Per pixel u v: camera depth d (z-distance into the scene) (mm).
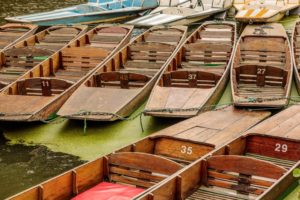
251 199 7098
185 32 15602
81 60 13375
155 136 8492
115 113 9742
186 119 9922
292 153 8375
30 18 18922
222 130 9234
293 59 12344
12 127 10289
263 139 8547
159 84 11227
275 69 11875
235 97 10477
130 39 15656
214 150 7723
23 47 14062
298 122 9523
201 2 21094
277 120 9625
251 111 10250
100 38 15664
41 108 9914
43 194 6508
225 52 13547
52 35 16203
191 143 8352
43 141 9703
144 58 13742
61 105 10586
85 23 19984
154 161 7297
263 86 11984
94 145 9477
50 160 8992
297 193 7262
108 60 12656
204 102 10109
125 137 9750
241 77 12203
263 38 14562
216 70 12867
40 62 13164
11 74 13258
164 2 21734
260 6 20844
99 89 10812
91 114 9703
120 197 6879
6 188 8109
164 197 6633
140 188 7309
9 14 25172
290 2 21641
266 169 7105
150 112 9688
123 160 7457
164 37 15281
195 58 13609
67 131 10047
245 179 7211
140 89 10828
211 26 16672
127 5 21406
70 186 6930
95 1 20906
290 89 11000
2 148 9453
